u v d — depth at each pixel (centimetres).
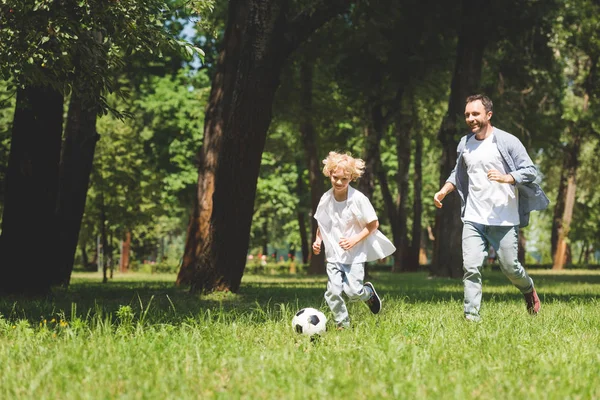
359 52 2328
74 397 355
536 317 745
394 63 2355
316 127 2808
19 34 691
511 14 2245
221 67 1686
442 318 698
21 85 763
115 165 2427
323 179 3241
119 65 786
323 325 580
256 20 1180
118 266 4634
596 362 462
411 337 566
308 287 1648
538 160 4259
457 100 2369
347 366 438
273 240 5859
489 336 552
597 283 2016
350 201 629
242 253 1220
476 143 707
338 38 2250
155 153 3459
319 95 2656
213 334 571
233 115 1191
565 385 383
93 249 5044
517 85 2719
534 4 2256
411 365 432
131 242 4975
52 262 1655
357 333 577
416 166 3741
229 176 1196
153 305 992
